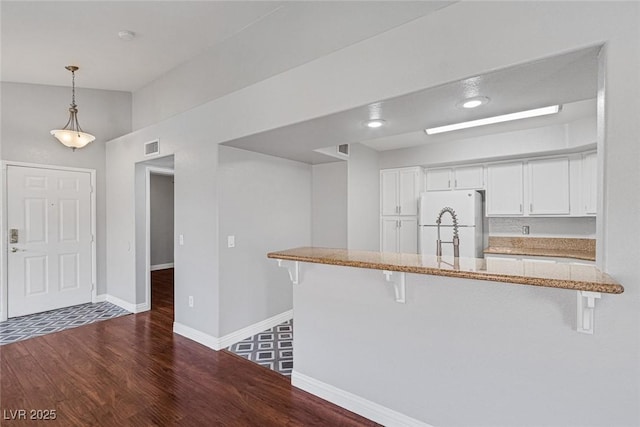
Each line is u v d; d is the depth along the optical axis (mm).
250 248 3539
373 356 2135
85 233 4734
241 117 2918
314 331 2424
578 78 1727
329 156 3896
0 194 3990
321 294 2383
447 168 5012
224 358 3018
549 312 1560
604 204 1393
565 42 1467
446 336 1859
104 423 2080
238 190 3400
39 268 4328
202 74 3500
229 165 3303
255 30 2941
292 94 2508
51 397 2371
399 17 2076
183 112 3580
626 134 1334
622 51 1345
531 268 1648
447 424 1865
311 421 2107
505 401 1687
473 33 1698
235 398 2363
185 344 3344
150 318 4195
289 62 2678
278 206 3902
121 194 4617
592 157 3877
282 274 3957
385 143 4816
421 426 1952
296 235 4176
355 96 2137
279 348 3246
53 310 4449
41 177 4324
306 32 2562
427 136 4434
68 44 3258
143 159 4184
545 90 1886
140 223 4504
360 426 2057
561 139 3865
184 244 3568
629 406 1381
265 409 2236
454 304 1827
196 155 3412
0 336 3529
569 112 3426
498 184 4594
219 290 3205
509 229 4809
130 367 2832
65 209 4543
